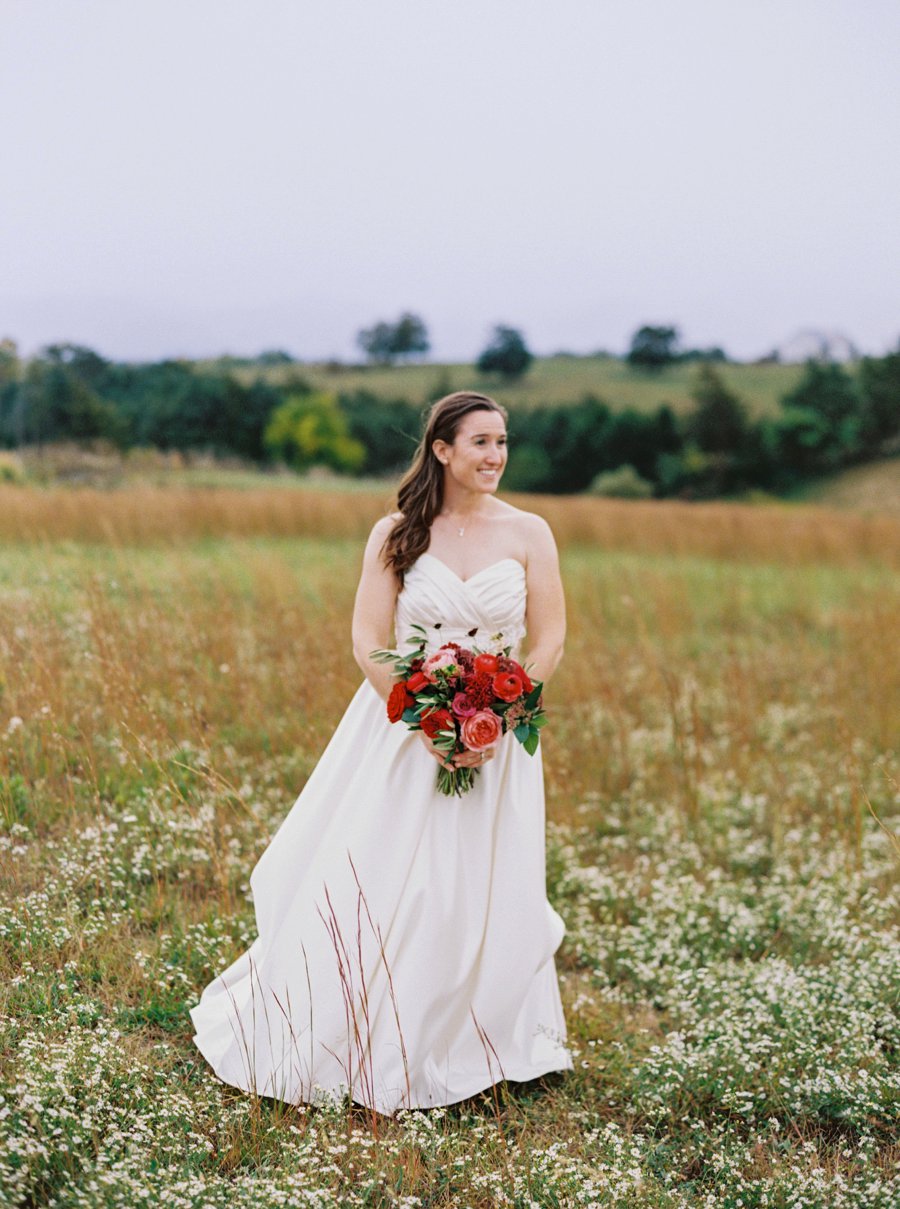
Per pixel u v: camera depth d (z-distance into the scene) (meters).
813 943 4.62
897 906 4.89
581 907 4.82
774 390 49.31
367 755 3.57
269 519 14.53
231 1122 3.12
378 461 45.06
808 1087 3.39
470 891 3.45
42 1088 2.90
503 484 46.69
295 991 3.43
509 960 3.47
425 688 3.33
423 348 60.56
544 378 56.25
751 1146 3.28
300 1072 3.36
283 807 5.32
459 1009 3.45
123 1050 3.28
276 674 6.61
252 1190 2.72
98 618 6.08
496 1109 3.33
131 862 4.54
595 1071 3.66
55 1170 2.78
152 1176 2.76
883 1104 3.45
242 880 4.65
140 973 3.81
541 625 3.66
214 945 4.00
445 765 3.36
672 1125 3.40
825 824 6.03
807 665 8.57
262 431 42.59
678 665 8.46
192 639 6.45
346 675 6.31
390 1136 3.20
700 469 46.31
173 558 9.20
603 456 47.03
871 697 7.61
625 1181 2.89
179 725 5.70
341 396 47.66
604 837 5.70
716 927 4.80
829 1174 3.13
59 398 37.72
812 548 16.78
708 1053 3.56
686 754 6.36
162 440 41.50
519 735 3.36
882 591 11.70
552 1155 2.97
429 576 3.52
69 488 13.22
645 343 56.56
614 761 6.58
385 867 3.44
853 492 43.91
